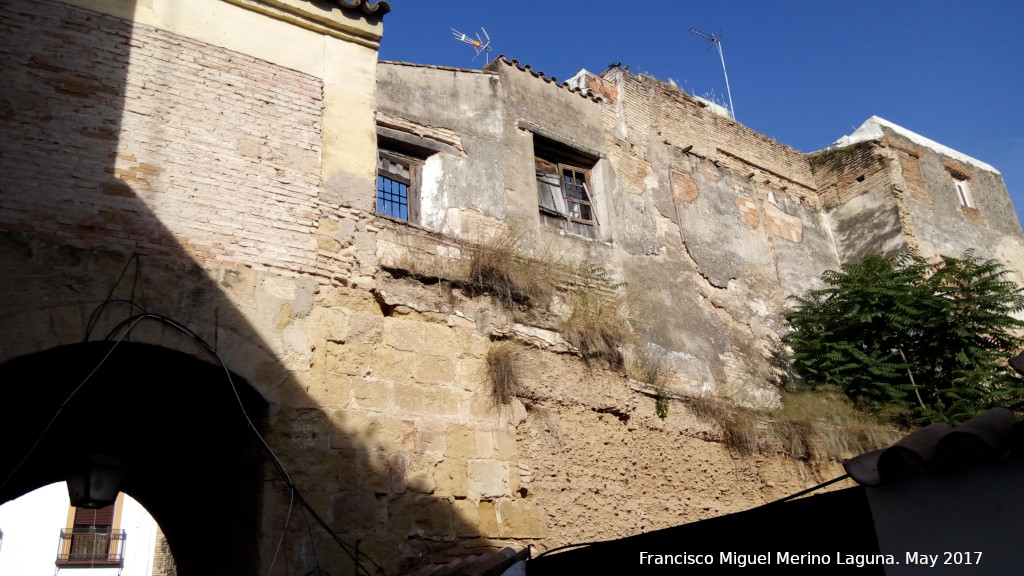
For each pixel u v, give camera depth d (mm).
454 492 8266
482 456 8656
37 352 6793
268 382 7629
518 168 12297
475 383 9000
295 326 8008
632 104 15328
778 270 16094
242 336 7680
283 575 7012
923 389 13773
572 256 12242
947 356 13805
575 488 9359
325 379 7953
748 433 11711
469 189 11500
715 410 11602
